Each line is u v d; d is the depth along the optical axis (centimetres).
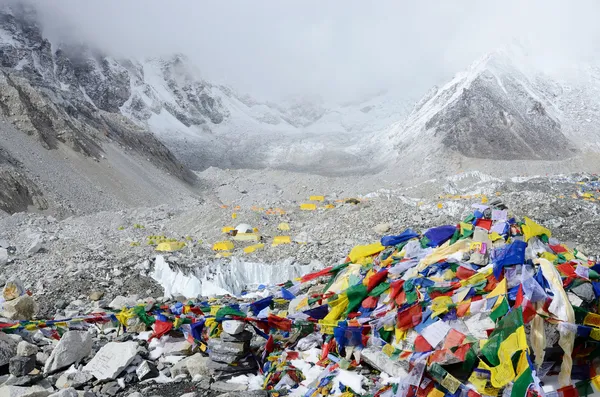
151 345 1030
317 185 11081
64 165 6662
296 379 879
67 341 927
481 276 859
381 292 956
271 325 968
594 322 790
